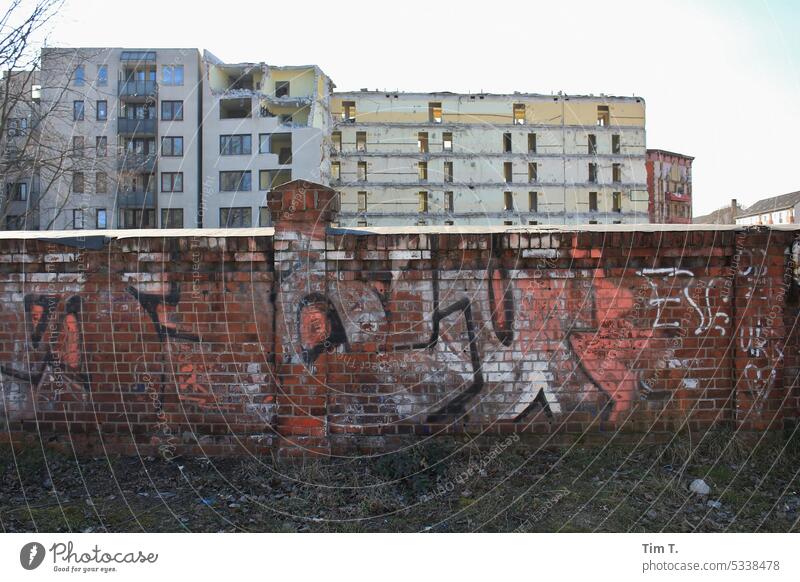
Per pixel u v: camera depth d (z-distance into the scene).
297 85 33.28
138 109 30.02
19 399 5.04
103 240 4.98
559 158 36.25
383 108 35.72
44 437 5.03
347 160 35.00
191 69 30.09
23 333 5.05
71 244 4.98
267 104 31.42
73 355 5.02
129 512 4.22
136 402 5.00
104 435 5.01
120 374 5.00
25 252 5.01
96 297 5.01
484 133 35.97
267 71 32.19
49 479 4.67
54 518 4.11
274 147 31.75
